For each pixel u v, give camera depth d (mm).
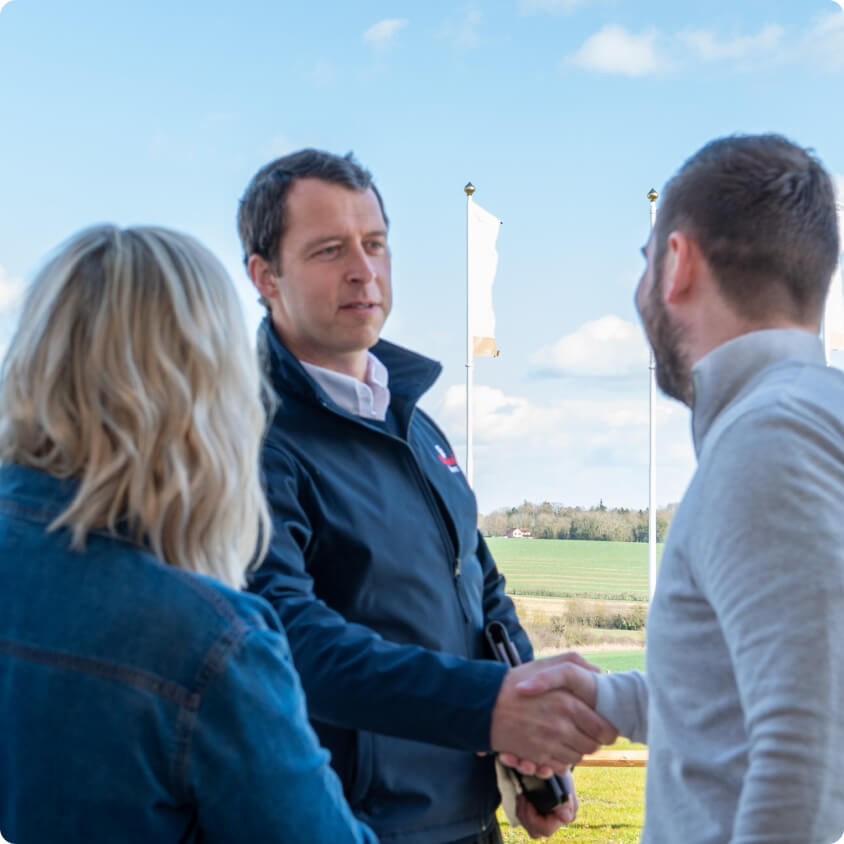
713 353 1218
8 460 1115
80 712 998
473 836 1862
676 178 1307
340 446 1868
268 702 1035
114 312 1054
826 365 1191
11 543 1073
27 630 1037
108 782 991
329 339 1933
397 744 1760
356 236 1917
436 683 1603
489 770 1894
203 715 1004
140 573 1031
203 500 1074
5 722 1042
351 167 1969
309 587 1741
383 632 1806
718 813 1103
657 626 1191
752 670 1023
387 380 2064
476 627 1978
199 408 1062
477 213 10688
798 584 1015
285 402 1875
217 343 1092
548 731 1580
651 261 1340
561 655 1663
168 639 1010
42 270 1107
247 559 1145
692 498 1142
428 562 1873
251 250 2012
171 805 1017
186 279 1092
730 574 1053
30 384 1076
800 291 1217
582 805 7934
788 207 1208
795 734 986
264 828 1021
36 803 1003
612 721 1589
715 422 1180
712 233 1233
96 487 1038
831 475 1054
